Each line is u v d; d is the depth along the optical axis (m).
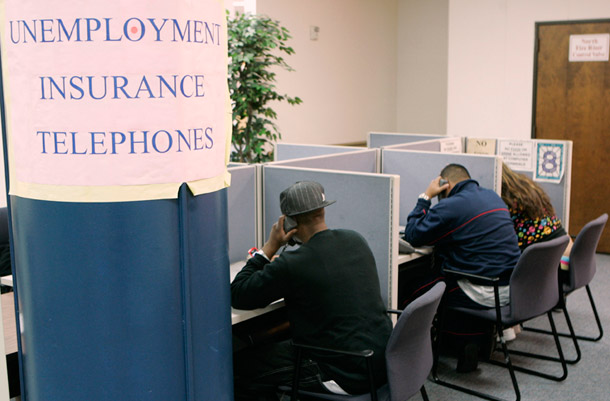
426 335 2.08
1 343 1.25
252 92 4.77
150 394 1.20
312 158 3.05
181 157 1.18
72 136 1.12
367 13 6.79
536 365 3.21
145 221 1.16
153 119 1.14
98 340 1.17
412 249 2.91
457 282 2.91
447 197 3.01
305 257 2.03
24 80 1.14
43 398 1.23
